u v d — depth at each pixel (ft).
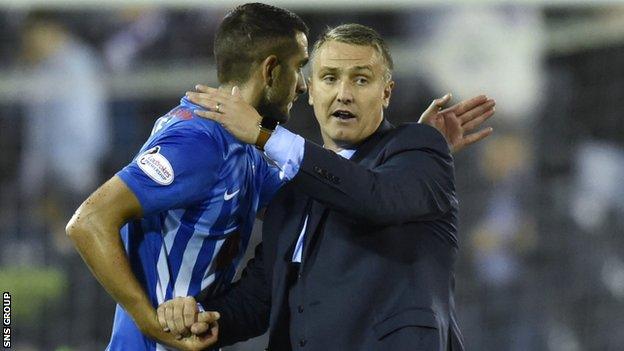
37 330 95.55
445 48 105.91
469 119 47.01
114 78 107.76
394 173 40.22
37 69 106.83
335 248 41.19
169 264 42.24
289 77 43.16
